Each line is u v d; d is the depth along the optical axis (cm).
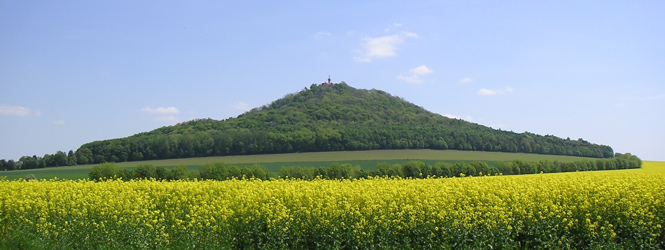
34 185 1894
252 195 1605
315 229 1397
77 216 1423
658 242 1524
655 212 1630
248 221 1406
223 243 1361
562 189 1834
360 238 1356
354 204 1495
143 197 1727
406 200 1591
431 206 1462
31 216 1448
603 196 1648
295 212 1448
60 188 1881
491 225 1417
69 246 1305
